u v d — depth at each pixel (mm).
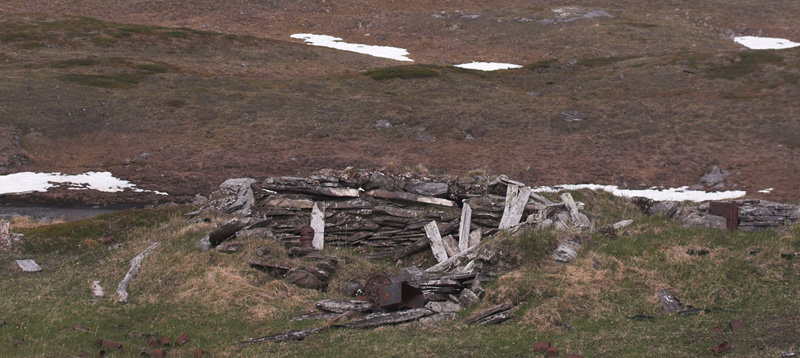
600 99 59844
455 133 50875
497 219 19047
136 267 15914
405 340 12227
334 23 96812
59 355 11008
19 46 66188
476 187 19984
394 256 18000
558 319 12945
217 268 15312
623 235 16969
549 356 11195
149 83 58094
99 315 13422
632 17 97062
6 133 43438
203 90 57812
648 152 46594
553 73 70812
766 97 56906
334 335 12531
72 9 95062
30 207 32438
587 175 41719
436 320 13219
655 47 82062
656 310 13117
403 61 78938
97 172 39844
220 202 19312
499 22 93562
